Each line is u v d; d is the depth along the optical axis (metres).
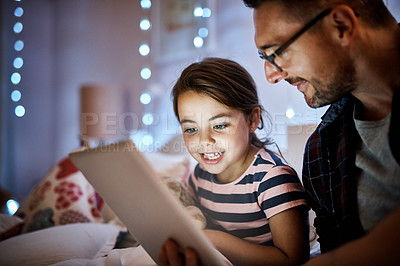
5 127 2.94
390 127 0.57
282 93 1.32
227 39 1.97
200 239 0.54
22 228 1.17
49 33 3.27
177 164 1.31
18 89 3.02
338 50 0.60
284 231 0.75
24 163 3.06
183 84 0.85
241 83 0.90
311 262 0.57
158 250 0.65
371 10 0.61
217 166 0.85
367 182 0.64
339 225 0.69
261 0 0.64
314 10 0.60
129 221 0.64
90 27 2.94
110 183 0.59
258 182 0.84
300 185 0.82
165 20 2.32
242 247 0.77
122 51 2.67
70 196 1.23
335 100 0.66
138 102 2.53
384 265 0.42
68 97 3.14
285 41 0.63
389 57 0.61
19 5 3.03
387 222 0.42
